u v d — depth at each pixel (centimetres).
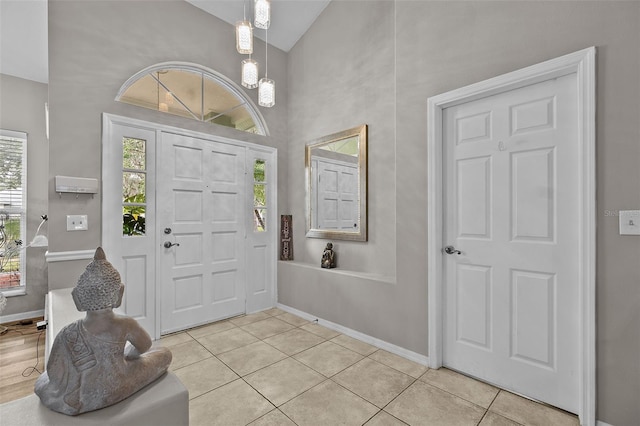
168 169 293
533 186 188
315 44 362
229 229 338
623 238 153
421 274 231
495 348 202
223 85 345
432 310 224
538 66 178
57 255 233
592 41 162
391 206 287
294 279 350
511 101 197
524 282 191
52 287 232
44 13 266
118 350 97
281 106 389
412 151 236
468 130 215
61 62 238
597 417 159
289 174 392
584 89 162
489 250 205
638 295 150
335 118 337
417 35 234
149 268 280
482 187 208
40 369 230
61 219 236
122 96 277
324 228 345
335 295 301
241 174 348
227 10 327
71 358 92
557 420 167
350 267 321
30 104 343
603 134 158
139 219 277
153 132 285
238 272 344
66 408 88
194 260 310
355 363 232
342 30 331
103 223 254
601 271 158
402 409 177
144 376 104
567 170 176
